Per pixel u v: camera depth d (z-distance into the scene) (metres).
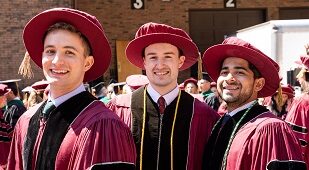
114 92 11.50
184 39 3.91
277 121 3.34
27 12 17.12
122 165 2.56
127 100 4.17
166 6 21.73
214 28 22.20
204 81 10.16
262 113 3.50
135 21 21.55
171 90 4.06
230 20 22.23
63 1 17.12
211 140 3.76
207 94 9.86
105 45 2.84
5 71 17.03
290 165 3.19
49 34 2.71
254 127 3.37
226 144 3.52
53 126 2.66
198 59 4.23
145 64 4.13
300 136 5.55
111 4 21.41
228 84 3.60
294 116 5.62
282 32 10.26
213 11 22.17
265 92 3.96
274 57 10.23
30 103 9.31
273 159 3.21
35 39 2.95
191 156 3.93
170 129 3.94
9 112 7.76
